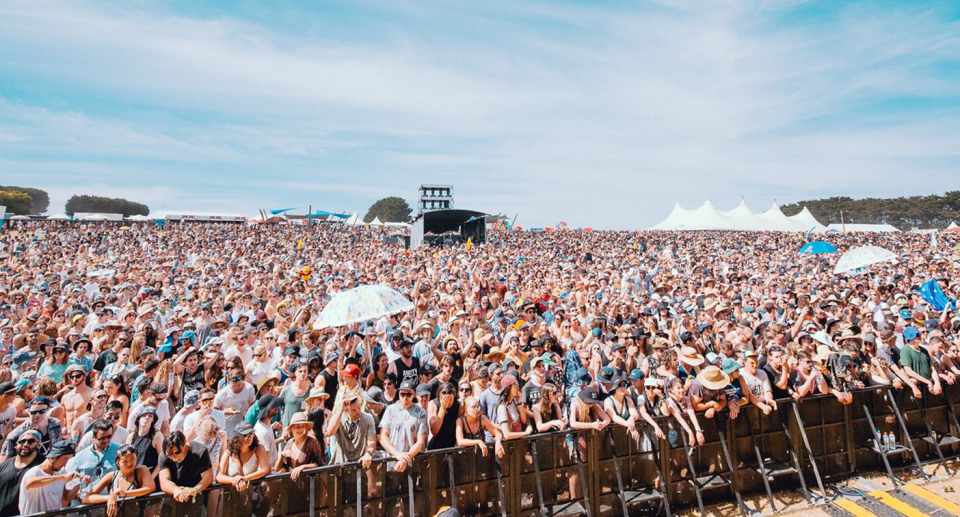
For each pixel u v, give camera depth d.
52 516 3.86
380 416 5.74
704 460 5.82
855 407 6.56
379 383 6.82
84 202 103.31
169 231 37.88
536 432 5.52
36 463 4.32
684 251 32.97
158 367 6.45
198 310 10.36
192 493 4.08
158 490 4.35
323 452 5.16
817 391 6.46
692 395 5.85
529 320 9.34
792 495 6.00
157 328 8.75
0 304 10.78
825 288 14.08
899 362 7.03
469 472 5.04
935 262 18.70
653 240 41.06
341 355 6.75
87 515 3.97
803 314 9.09
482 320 9.68
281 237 38.50
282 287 13.45
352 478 4.66
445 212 38.31
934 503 5.80
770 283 15.30
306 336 7.82
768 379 6.26
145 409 5.08
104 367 7.13
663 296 14.13
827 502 5.84
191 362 6.84
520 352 7.75
